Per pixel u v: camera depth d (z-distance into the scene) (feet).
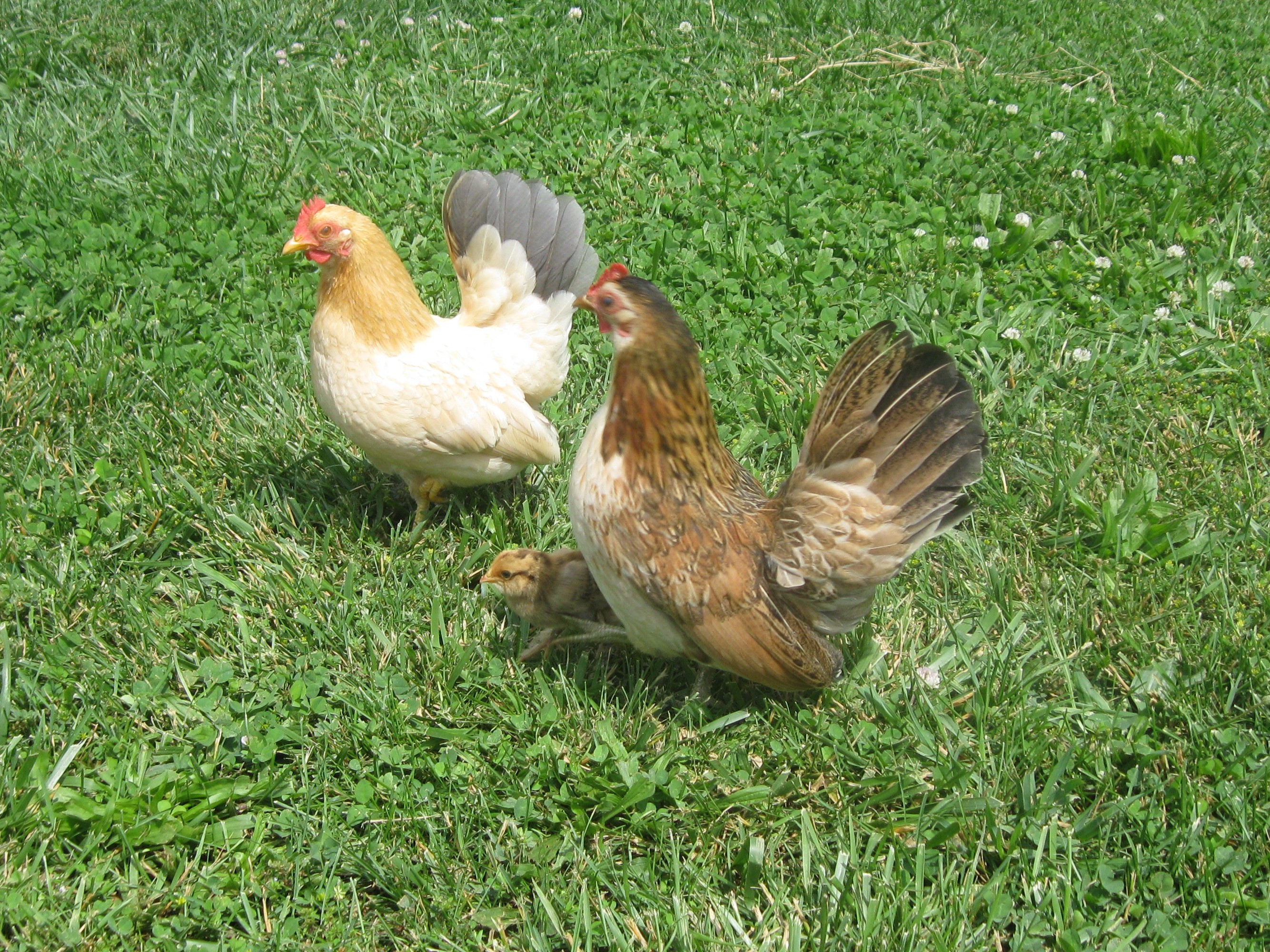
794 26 9.12
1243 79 8.82
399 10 8.74
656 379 5.16
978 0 9.96
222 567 5.78
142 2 8.52
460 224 5.85
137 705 5.38
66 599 5.57
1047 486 6.04
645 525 5.20
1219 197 7.30
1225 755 5.38
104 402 6.14
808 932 5.09
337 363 5.62
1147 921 5.09
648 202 7.09
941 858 5.18
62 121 7.42
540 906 5.11
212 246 6.71
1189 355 6.50
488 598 5.74
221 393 6.23
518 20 8.78
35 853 5.11
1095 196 7.21
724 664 5.31
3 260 6.55
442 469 5.77
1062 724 5.48
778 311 6.64
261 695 5.42
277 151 7.29
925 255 6.90
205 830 5.17
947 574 5.83
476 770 5.35
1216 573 5.77
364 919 5.12
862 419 5.21
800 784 5.35
